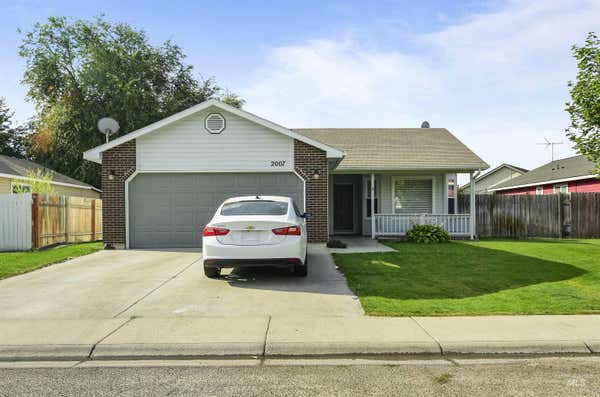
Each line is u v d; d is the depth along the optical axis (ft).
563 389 12.34
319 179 42.96
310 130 67.67
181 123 42.65
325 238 43.16
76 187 79.87
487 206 58.80
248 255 24.93
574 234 57.77
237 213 27.71
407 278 27.32
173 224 42.70
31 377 13.50
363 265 31.94
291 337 16.43
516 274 28.63
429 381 13.00
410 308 20.35
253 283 26.03
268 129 42.83
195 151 42.63
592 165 70.49
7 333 17.11
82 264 33.09
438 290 24.06
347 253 38.09
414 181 57.31
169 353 15.55
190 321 18.53
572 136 33.65
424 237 48.14
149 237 42.55
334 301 21.80
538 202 58.49
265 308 20.57
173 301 21.93
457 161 52.60
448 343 15.76
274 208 28.25
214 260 25.09
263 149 42.83
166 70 101.91
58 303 21.65
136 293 23.63
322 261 33.83
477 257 36.06
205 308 20.62
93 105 90.53
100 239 59.62
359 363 14.65
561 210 58.18
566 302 21.34
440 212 56.59
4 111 118.11
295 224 25.75
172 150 42.57
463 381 12.98
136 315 19.54
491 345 15.72
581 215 57.98
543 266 31.71
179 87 104.58
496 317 18.89
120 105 88.12
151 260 34.86
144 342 16.01
